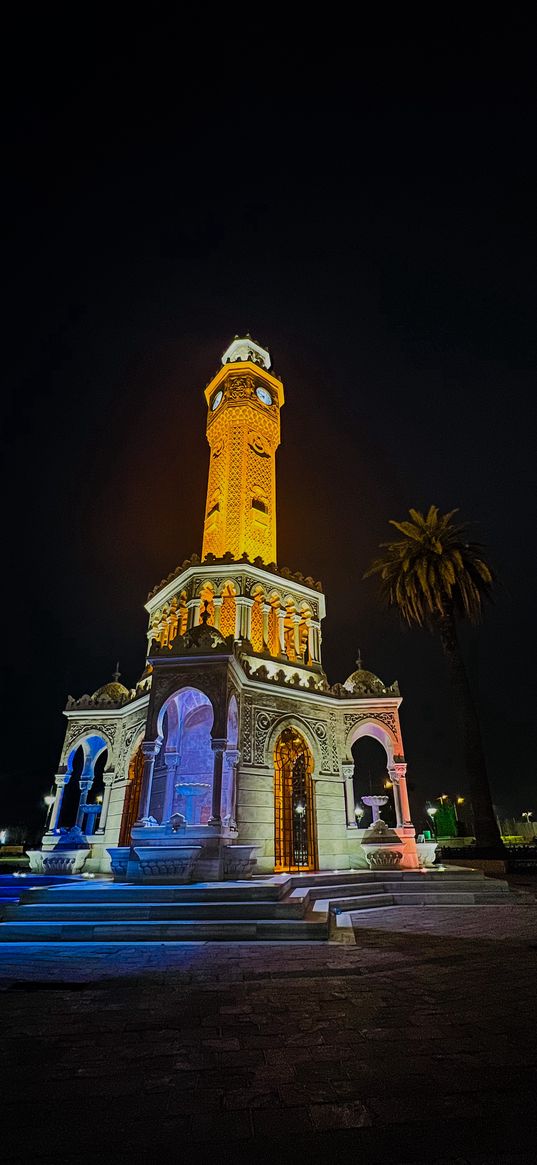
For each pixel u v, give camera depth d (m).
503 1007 6.77
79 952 10.20
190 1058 5.40
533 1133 3.95
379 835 20.62
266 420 31.25
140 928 11.51
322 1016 6.53
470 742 26.55
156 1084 4.85
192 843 15.14
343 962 9.13
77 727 24.86
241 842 19.28
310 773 22.66
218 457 30.73
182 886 14.09
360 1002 7.02
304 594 27.39
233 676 20.05
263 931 11.27
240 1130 4.08
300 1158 3.71
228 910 12.15
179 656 17.98
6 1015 6.69
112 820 22.67
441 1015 6.50
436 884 17.34
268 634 24.92
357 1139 3.92
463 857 28.59
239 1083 4.86
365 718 24.47
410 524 30.58
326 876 17.42
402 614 31.45
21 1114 4.36
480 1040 5.74
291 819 21.75
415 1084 4.78
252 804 20.14
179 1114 4.32
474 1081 4.81
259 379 32.09
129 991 7.63
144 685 23.83
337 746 23.97
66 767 24.14
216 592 24.41
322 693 24.08
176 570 26.25
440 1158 3.67
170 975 8.45
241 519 27.50
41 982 8.13
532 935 11.27
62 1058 5.43
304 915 12.16
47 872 21.17
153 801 19.95
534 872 24.53
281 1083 4.84
